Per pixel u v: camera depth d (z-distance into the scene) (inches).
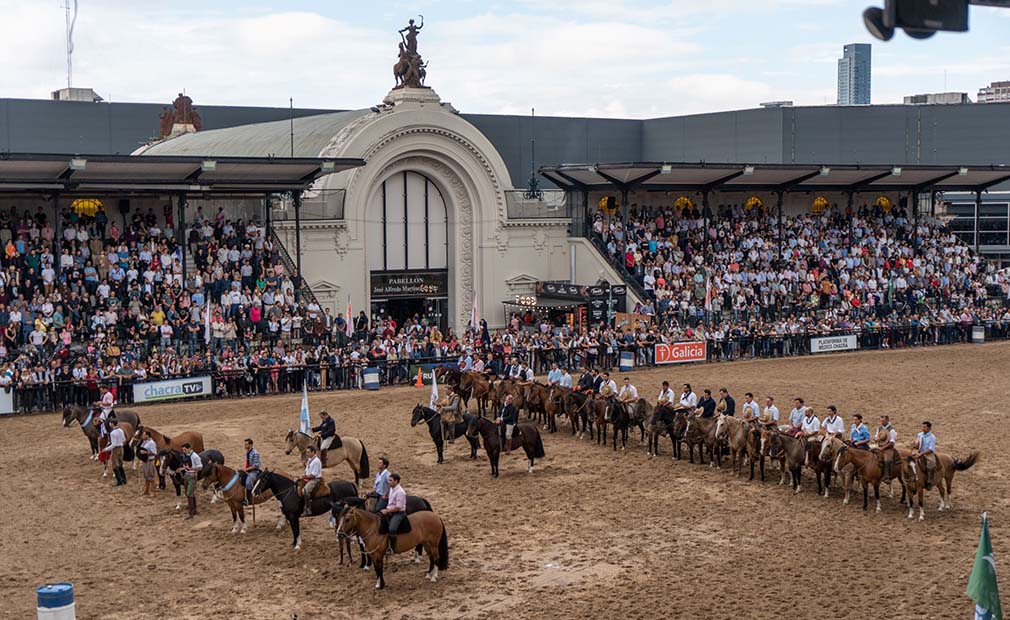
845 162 4261.8
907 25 360.5
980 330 2910.9
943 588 1061.1
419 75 2802.7
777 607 1016.9
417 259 2888.8
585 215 2960.1
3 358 2048.5
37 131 3762.3
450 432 1577.3
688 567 1137.4
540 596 1058.7
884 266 3176.7
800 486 1467.8
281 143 3031.5
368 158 2706.7
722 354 2603.3
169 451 1376.7
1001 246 4210.1
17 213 2413.9
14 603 1044.5
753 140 4365.2
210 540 1243.8
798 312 2883.9
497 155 2874.0
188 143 3472.0
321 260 2677.2
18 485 1486.2
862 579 1091.3
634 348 2472.9
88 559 1179.3
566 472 1553.9
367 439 1755.7
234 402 2076.8
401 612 1022.4
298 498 1201.4
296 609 1032.2
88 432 1616.6
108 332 2160.4
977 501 1378.0
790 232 3166.8
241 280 2491.4
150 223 2514.8
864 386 2212.1
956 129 4205.2
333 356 2224.4
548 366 2404.0
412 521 1078.4
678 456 1630.2
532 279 2950.3
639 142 4827.8
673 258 2928.2
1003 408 1971.0
